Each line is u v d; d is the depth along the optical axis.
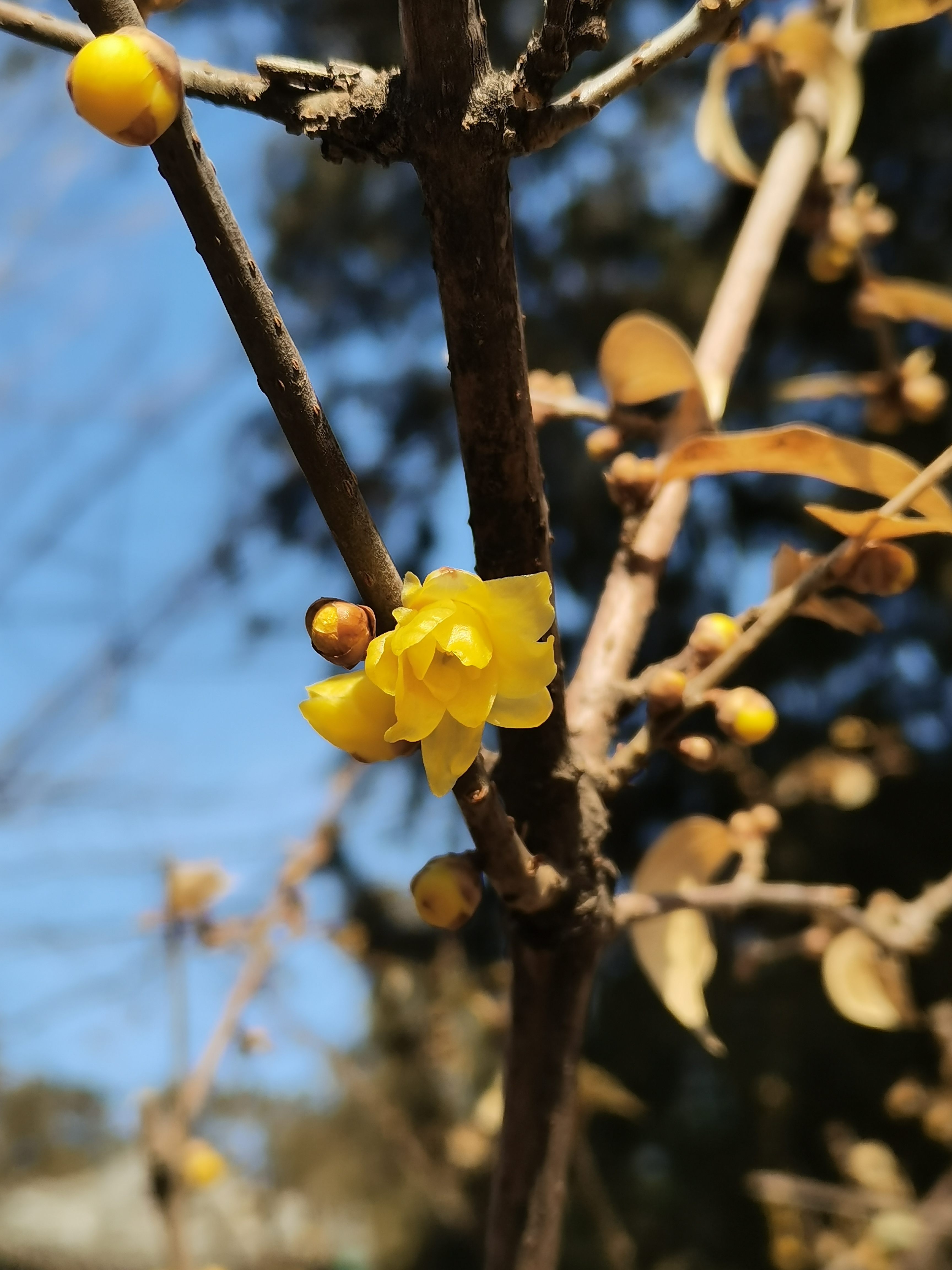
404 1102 0.86
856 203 0.34
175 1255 0.30
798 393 0.35
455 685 0.12
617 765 0.18
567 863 0.17
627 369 0.23
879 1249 0.58
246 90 0.13
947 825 1.13
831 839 1.10
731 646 0.19
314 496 0.12
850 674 1.17
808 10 0.32
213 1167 0.33
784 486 1.15
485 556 0.15
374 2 1.16
